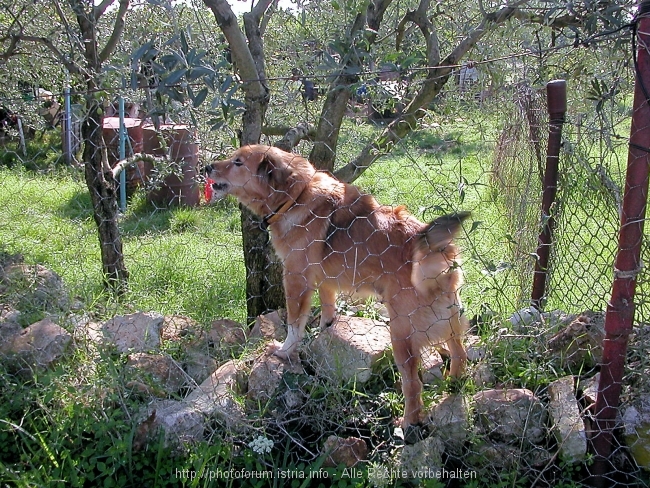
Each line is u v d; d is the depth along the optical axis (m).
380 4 4.15
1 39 4.22
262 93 3.99
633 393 3.11
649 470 2.85
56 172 8.82
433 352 3.72
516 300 4.28
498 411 3.06
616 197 3.15
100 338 3.64
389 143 4.07
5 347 3.39
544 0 3.41
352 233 3.43
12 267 4.35
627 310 2.70
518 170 5.45
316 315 4.23
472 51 4.83
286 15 4.73
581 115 4.05
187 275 5.35
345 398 3.33
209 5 3.56
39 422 3.04
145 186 7.19
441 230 3.00
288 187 3.56
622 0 3.04
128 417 2.99
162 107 2.80
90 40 4.23
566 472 2.88
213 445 2.93
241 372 3.42
